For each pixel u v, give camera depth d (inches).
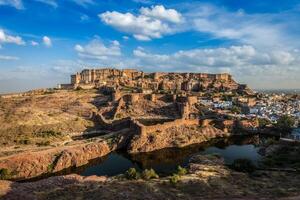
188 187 3558.1
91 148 6673.2
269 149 6220.5
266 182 3774.6
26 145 6584.6
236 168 4692.4
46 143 6771.7
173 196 3221.0
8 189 3703.3
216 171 4493.1
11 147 6368.1
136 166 5944.9
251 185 3644.2
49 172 5698.8
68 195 3248.0
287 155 5442.9
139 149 7076.8
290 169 4522.6
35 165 5634.8
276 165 4852.4
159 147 7288.4
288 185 3595.0
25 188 3801.7
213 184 3676.2
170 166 5821.9
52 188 3774.6
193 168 4788.4
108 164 6161.4
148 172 4274.1
